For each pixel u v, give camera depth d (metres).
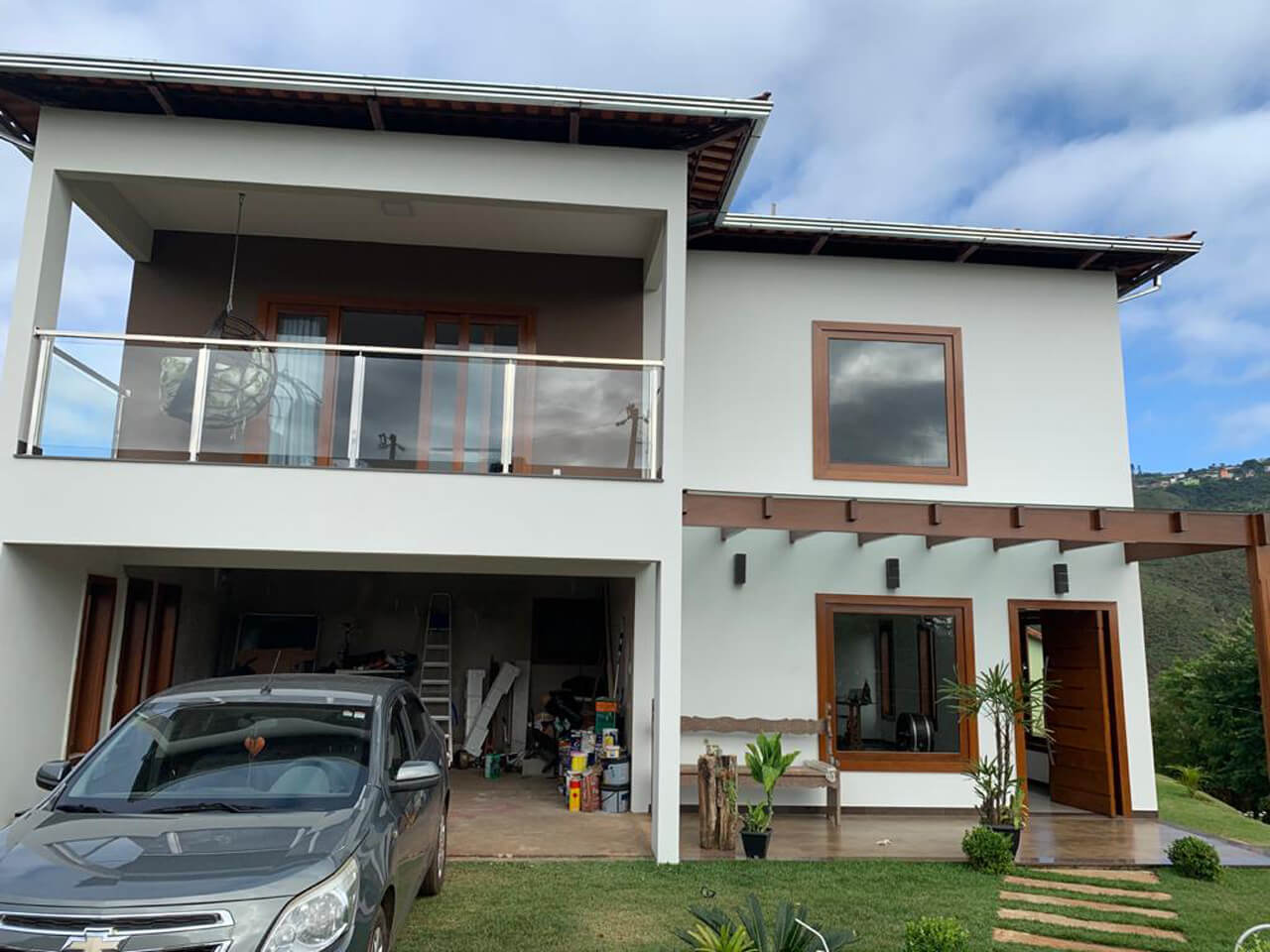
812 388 10.48
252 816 4.07
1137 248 10.16
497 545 7.39
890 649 10.15
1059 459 10.62
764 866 7.26
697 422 10.31
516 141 8.04
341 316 10.05
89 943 3.16
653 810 7.52
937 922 4.93
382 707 5.17
